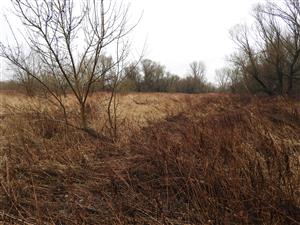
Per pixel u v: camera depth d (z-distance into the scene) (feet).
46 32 17.61
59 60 18.57
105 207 11.35
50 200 11.86
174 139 17.12
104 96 26.27
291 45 61.21
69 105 23.21
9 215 10.39
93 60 19.53
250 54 66.23
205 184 11.28
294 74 64.23
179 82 191.83
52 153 15.83
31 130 18.70
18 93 32.71
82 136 18.43
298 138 16.34
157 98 55.01
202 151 13.84
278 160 11.79
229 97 56.65
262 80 67.10
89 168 14.83
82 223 10.02
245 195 10.45
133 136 18.80
